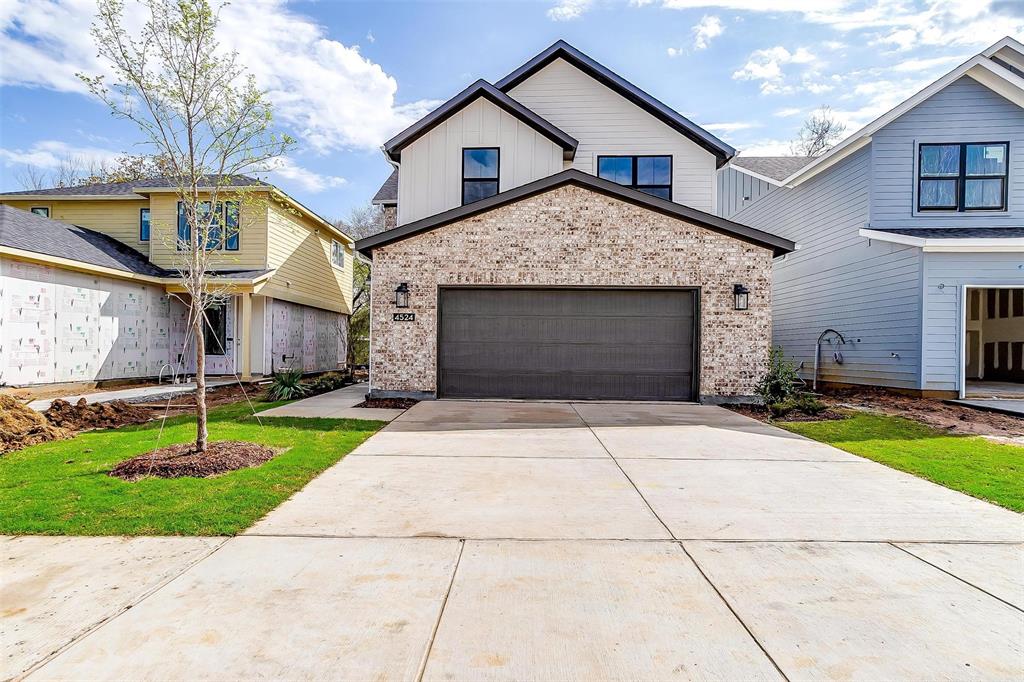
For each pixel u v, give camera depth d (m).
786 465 5.81
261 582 3.04
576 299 10.78
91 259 12.80
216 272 14.96
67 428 7.25
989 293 16.03
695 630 2.59
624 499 4.62
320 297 19.69
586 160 13.55
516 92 13.70
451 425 8.07
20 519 3.93
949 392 10.67
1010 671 2.29
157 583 3.01
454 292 10.88
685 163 13.44
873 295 12.09
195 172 5.78
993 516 4.22
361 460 5.91
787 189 15.77
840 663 2.34
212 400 11.20
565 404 10.30
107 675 2.21
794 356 15.52
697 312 10.61
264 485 4.80
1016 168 11.45
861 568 3.30
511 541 3.67
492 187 12.65
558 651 2.41
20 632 2.52
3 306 10.84
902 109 11.64
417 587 3.00
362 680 2.20
